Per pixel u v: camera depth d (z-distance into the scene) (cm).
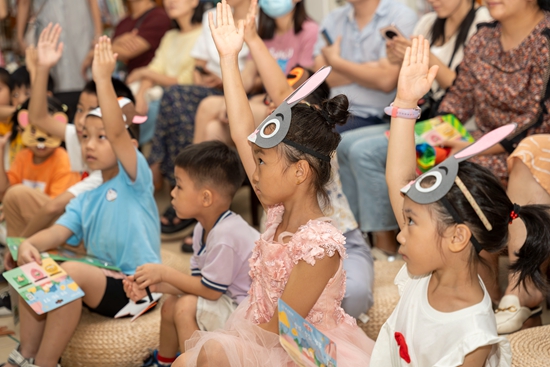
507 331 181
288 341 113
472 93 225
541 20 202
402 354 117
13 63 424
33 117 242
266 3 279
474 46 221
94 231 202
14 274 178
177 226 296
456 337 109
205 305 170
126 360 184
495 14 202
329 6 390
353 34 279
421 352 113
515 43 207
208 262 171
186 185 174
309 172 131
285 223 138
